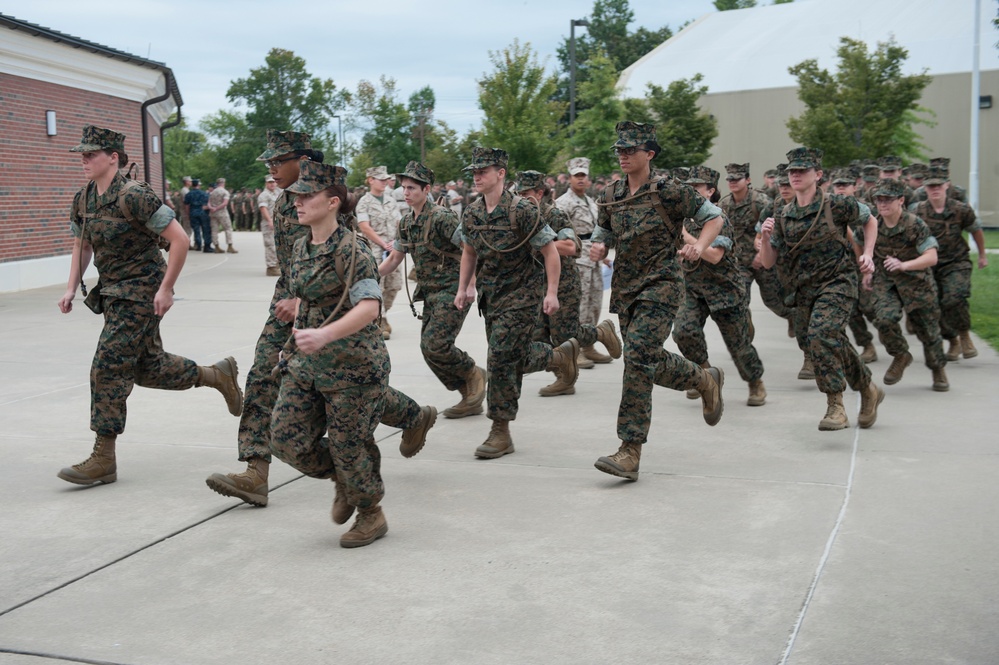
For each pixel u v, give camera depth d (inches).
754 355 301.4
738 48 1483.8
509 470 236.7
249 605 160.1
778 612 153.6
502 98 1093.1
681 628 148.7
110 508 210.2
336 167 173.8
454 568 174.2
